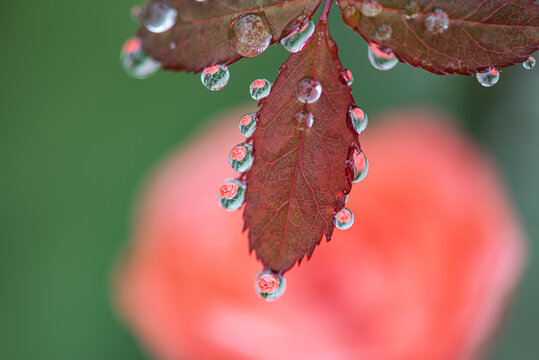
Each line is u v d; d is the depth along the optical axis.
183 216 0.33
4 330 0.39
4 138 0.41
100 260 0.40
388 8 0.22
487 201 0.34
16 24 0.43
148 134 0.42
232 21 0.22
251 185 0.22
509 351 0.38
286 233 0.22
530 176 0.39
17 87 0.42
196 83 0.41
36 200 0.41
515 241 0.34
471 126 0.39
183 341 0.33
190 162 0.36
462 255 0.32
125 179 0.41
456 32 0.22
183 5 0.22
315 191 0.22
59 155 0.41
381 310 0.31
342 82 0.22
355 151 0.22
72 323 0.39
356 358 0.31
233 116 0.39
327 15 0.22
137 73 0.22
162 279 0.33
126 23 0.44
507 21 0.22
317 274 0.31
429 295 0.31
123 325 0.39
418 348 0.31
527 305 0.38
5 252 0.40
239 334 0.32
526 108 0.39
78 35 0.44
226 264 0.32
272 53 0.42
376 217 0.31
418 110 0.39
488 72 0.22
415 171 0.33
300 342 0.31
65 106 0.42
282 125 0.22
